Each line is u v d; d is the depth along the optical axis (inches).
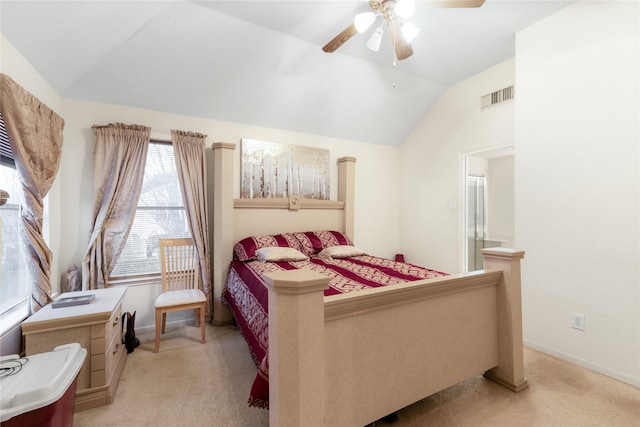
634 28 77.3
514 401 69.7
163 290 111.7
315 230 150.6
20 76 75.0
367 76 130.6
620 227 80.0
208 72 109.7
